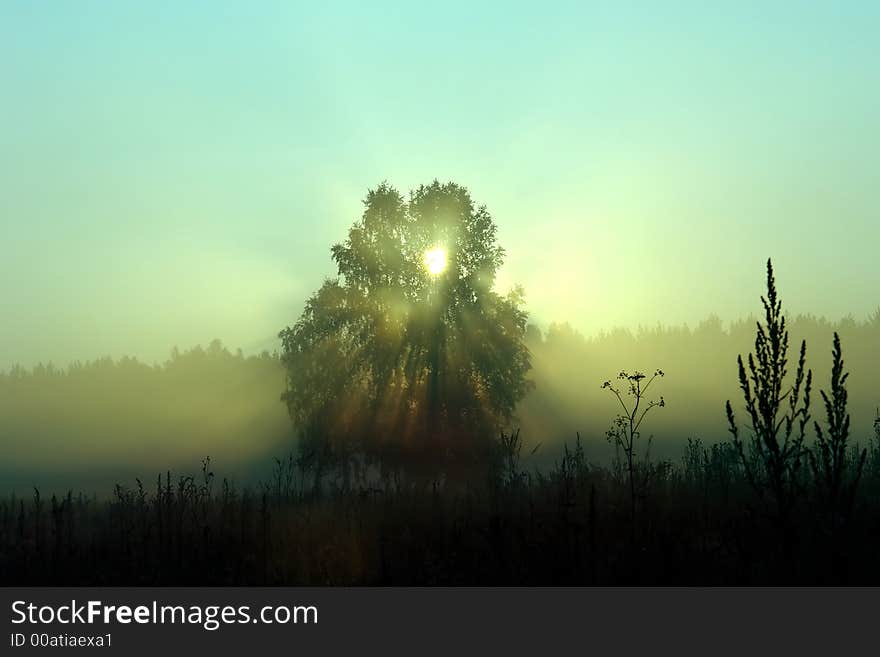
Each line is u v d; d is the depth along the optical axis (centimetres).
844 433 634
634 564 1005
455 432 4356
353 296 4812
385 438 4356
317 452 4356
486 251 4922
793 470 651
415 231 4894
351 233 4903
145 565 1327
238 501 2162
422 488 2439
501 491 1883
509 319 4797
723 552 1040
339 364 4719
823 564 658
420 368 4594
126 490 2278
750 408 657
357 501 2141
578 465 2102
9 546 1571
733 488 1647
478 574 1097
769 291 646
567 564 1065
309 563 1292
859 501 1044
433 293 4772
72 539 1602
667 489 1809
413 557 1277
